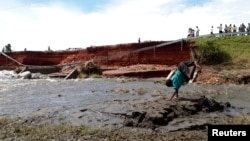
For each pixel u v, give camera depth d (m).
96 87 23.94
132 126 12.83
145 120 12.88
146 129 12.45
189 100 15.02
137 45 38.66
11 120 13.81
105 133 11.76
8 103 18.20
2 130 12.41
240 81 26.77
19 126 12.83
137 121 12.95
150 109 13.67
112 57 37.41
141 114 13.13
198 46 34.34
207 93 21.31
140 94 20.27
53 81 28.80
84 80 28.77
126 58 38.25
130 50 38.91
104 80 28.34
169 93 20.53
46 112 15.22
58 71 39.81
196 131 12.34
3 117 14.46
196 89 23.19
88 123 13.27
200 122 12.94
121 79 28.72
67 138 11.34
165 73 30.98
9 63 49.34
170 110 13.76
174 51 36.12
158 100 15.56
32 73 38.62
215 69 30.20
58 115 14.64
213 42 35.66
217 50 32.88
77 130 12.09
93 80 28.55
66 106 16.77
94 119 13.75
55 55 46.59
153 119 12.76
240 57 32.88
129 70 32.88
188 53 35.12
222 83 26.53
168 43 35.28
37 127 12.67
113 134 11.69
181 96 15.91
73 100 18.56
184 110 14.09
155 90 21.94
